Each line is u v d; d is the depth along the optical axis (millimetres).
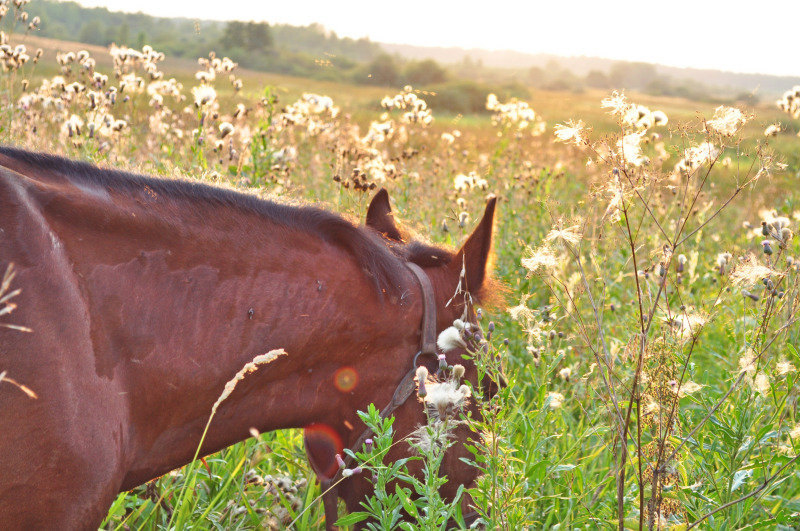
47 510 1962
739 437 3096
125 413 2170
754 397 3336
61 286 2012
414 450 2600
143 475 2369
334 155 7395
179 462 2441
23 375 1898
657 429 2971
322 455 2697
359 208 4824
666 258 2775
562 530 3150
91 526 2051
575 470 3316
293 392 2545
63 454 1954
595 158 2586
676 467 2922
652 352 2832
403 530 2432
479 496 2506
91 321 2088
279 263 2469
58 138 6590
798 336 4113
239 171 5559
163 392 2279
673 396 2770
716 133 2533
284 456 3730
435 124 18594
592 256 2961
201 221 2389
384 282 2611
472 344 2676
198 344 2322
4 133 5871
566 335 4582
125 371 2188
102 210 2189
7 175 2049
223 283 2373
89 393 2027
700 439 3416
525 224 6871
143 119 7797
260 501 3516
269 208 2557
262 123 6117
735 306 5035
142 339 2213
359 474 2654
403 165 7238
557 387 4215
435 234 5965
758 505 3473
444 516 2336
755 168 2660
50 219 2098
